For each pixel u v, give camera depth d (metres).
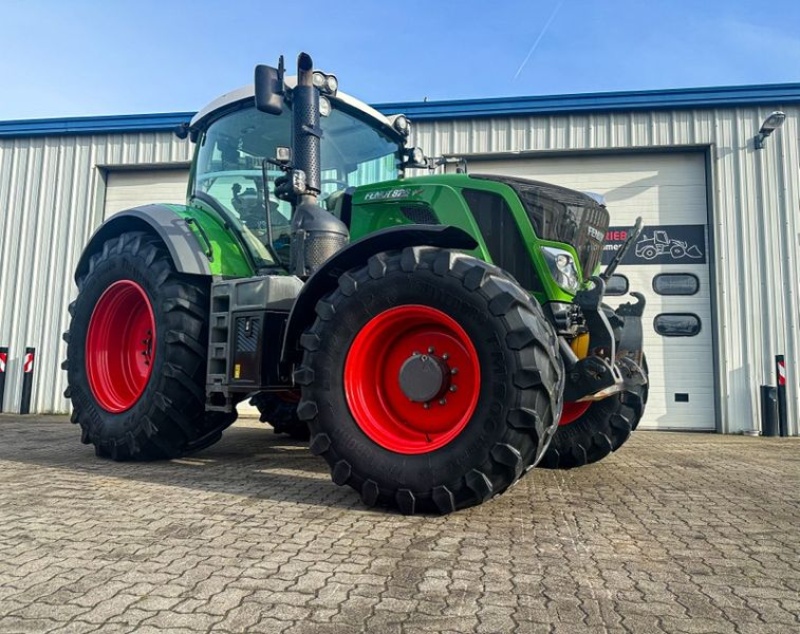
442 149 9.02
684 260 8.53
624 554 2.15
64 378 9.41
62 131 9.84
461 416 2.78
